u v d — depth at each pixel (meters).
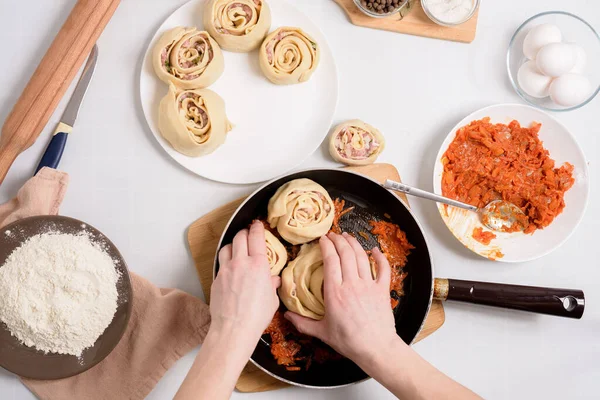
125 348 1.25
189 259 1.30
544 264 1.40
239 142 1.31
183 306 1.24
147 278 1.29
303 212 1.20
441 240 1.37
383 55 1.37
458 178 1.34
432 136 1.38
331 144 1.30
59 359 1.19
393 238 1.29
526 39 1.36
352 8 1.34
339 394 1.31
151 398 1.28
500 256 1.33
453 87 1.39
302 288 1.18
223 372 0.94
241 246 1.09
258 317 1.01
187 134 1.21
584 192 1.34
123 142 1.30
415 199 1.37
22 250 1.16
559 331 1.39
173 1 1.32
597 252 1.41
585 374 1.39
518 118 1.35
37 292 1.15
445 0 1.34
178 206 1.31
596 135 1.42
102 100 1.30
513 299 1.22
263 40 1.29
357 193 1.30
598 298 1.41
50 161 1.23
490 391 1.37
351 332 1.05
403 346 1.04
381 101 1.37
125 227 1.30
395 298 1.30
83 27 1.19
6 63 1.29
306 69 1.28
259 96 1.32
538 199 1.34
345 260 1.11
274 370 1.25
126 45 1.30
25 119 1.18
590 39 1.40
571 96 1.31
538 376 1.38
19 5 1.29
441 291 1.23
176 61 1.23
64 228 1.17
